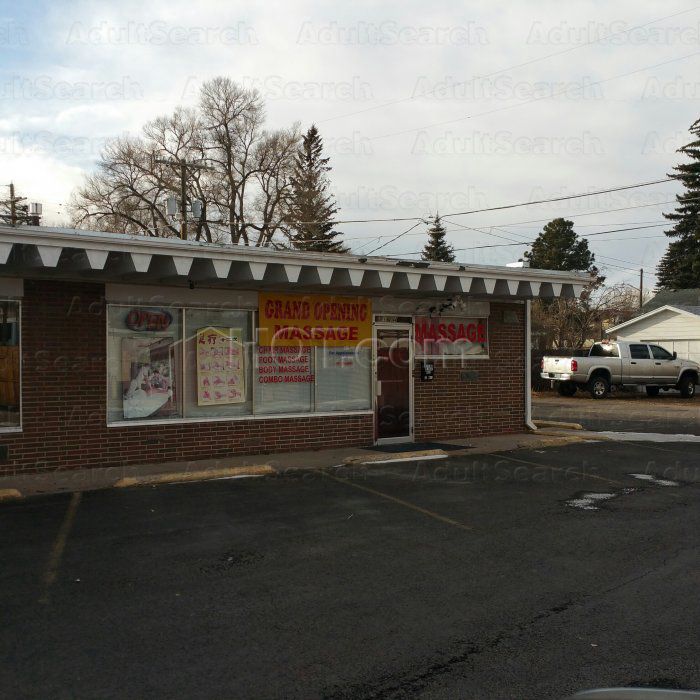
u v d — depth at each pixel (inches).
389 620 198.1
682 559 256.8
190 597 214.8
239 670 166.6
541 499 355.3
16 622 194.4
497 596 218.1
